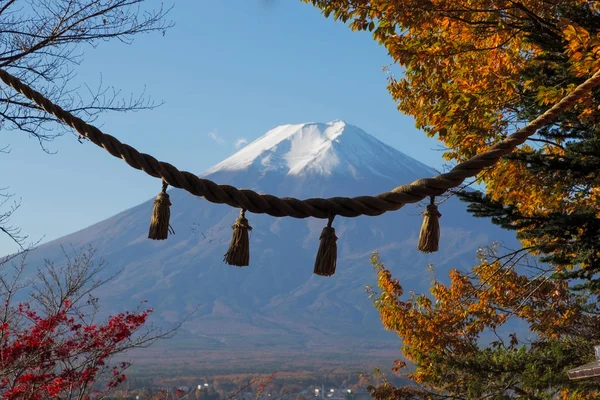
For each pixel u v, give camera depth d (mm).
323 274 3279
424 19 8664
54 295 8961
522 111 9461
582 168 9750
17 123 7422
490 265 13609
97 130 3496
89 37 7352
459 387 14297
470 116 9336
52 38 7176
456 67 9453
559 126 10188
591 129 10211
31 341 8203
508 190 10383
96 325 9055
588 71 7297
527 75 9164
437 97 9727
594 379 12625
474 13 8875
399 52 9125
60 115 3473
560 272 11258
